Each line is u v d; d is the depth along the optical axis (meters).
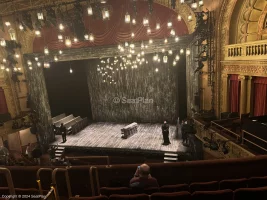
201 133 12.63
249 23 11.20
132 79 21.22
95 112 23.70
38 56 17.45
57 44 16.84
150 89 20.83
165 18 14.68
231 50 11.66
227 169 5.71
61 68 23.34
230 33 11.95
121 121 22.77
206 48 13.36
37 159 14.62
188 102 15.98
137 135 18.25
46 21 12.60
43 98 18.89
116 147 15.94
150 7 11.53
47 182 5.92
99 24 15.71
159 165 5.64
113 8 15.20
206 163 5.66
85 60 22.42
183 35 14.38
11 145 17.39
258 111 10.41
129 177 5.66
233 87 12.09
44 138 18.75
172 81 19.89
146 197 4.11
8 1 16.27
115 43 15.83
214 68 13.34
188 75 15.45
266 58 8.88
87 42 16.23
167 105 20.61
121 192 4.76
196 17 12.71
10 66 17.05
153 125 20.77
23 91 18.86
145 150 15.17
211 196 4.04
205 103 14.81
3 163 11.15
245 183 4.84
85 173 5.72
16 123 18.12
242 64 10.80
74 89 24.03
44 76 21.02
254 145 8.11
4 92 18.17
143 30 15.16
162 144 15.77
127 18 8.41
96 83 22.75
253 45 9.79
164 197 4.05
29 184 6.00
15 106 18.94
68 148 17.55
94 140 17.95
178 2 14.10
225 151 9.20
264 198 4.03
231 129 10.22
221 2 11.88
